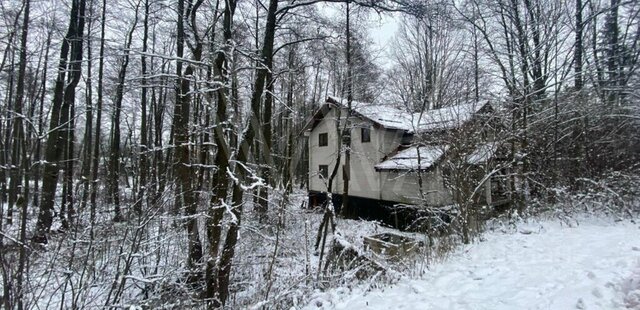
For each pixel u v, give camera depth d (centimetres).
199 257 682
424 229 1106
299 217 1103
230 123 665
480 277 518
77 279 495
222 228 694
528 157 1023
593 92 1123
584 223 841
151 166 712
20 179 434
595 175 973
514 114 1026
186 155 759
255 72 731
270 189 686
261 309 562
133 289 620
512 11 1423
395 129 1689
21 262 404
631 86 1143
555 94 1028
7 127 459
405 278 571
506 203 1166
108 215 564
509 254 626
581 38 1147
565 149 1041
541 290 431
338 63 1414
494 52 1212
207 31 717
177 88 804
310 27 1210
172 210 641
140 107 1666
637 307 350
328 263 721
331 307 510
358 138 1870
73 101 1209
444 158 952
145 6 1241
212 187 714
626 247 585
